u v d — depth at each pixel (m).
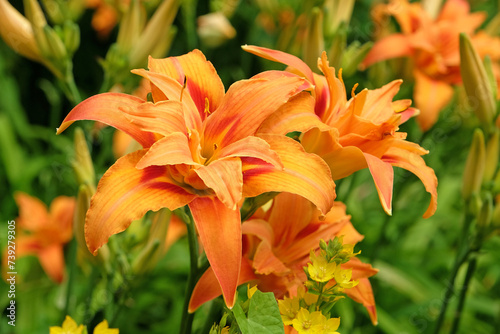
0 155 1.43
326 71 0.57
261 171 0.53
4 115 1.46
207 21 1.18
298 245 0.61
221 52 1.62
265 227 0.59
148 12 0.89
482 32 1.04
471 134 1.08
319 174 0.53
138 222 0.69
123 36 0.79
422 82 0.91
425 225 1.25
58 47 0.78
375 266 1.03
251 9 1.41
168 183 0.53
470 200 0.77
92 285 0.74
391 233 1.14
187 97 0.55
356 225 1.13
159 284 1.10
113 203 0.51
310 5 0.92
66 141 1.36
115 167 0.52
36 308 1.05
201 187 0.54
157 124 0.52
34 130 1.53
